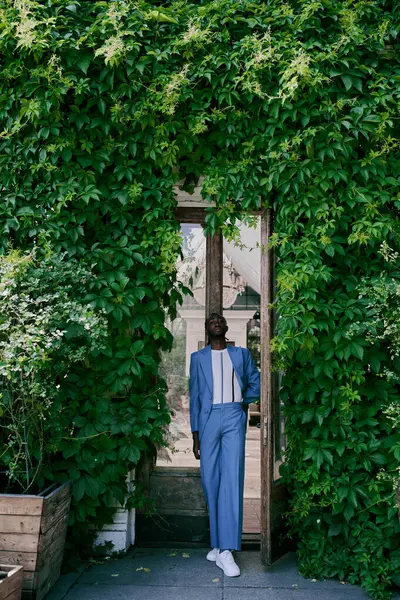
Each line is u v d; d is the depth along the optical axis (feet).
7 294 8.65
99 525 10.80
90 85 10.75
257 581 9.80
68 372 10.68
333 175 10.30
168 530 11.71
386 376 10.39
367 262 10.68
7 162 10.73
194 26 10.55
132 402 10.66
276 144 10.68
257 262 13.00
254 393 11.16
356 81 10.57
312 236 10.39
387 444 9.93
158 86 10.96
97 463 10.36
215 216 11.00
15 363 8.95
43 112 10.48
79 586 9.48
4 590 7.58
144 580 9.80
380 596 9.09
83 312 9.22
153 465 12.04
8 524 8.59
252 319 13.05
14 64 10.59
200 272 12.71
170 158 10.91
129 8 10.70
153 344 11.31
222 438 10.75
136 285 10.80
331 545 10.12
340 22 10.91
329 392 10.26
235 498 10.32
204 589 9.44
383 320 10.11
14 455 9.36
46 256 10.10
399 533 9.81
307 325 9.98
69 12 10.97
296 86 9.76
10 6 10.68
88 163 10.79
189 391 11.40
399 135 10.94
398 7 11.05
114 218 10.85
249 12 10.99
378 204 10.48
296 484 10.58
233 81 10.83
